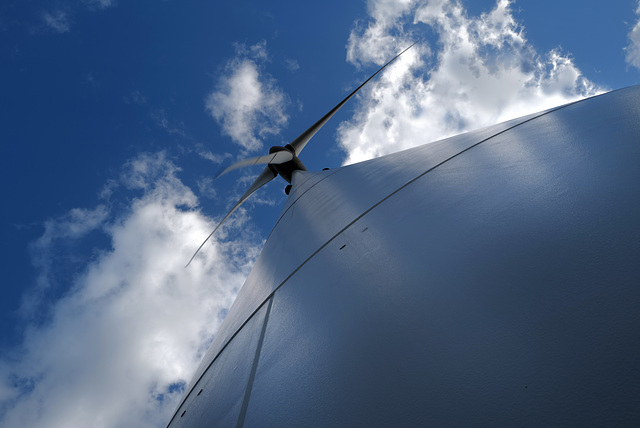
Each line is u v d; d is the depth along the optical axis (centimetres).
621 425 147
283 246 796
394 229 465
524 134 582
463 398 198
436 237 382
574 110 607
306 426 250
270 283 627
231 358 480
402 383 231
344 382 263
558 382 178
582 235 261
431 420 199
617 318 190
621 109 485
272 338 421
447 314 262
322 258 540
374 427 216
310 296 445
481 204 395
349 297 375
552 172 380
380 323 300
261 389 334
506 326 223
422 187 560
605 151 368
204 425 372
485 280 272
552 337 200
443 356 230
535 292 235
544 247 271
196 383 537
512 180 413
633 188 283
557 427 161
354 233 545
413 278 333
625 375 163
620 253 228
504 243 303
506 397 185
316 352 323
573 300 214
